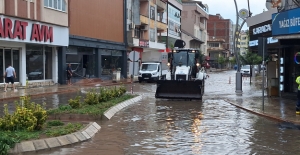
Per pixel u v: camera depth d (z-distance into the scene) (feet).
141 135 35.32
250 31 78.84
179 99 73.41
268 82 75.00
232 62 414.62
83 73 131.95
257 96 78.54
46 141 28.84
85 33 127.65
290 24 52.85
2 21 81.30
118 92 66.90
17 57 93.86
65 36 109.40
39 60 104.01
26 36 90.07
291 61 71.67
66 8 108.88
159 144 31.42
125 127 39.60
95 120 43.37
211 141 32.83
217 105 62.95
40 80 104.32
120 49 161.48
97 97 55.21
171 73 84.64
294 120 43.19
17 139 27.71
